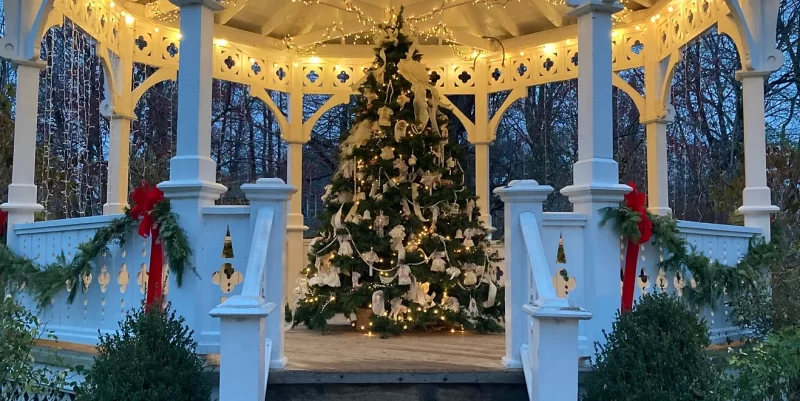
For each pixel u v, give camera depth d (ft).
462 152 17.15
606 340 10.66
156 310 9.91
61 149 29.66
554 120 46.98
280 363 10.77
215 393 10.57
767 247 15.05
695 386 9.43
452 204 16.35
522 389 10.69
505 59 22.77
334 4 20.35
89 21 17.43
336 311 15.47
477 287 15.85
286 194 11.16
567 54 21.27
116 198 19.30
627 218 11.49
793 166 23.73
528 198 11.27
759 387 10.95
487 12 21.59
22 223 14.85
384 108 16.08
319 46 23.11
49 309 13.76
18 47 14.88
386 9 19.75
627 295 11.68
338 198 16.37
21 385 11.17
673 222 12.26
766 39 15.39
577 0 12.01
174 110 44.50
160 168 38.01
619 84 20.77
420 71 16.57
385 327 14.83
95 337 12.59
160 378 9.25
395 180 15.80
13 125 21.61
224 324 9.06
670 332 9.81
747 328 13.98
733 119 40.73
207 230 11.21
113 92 19.17
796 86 40.68
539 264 10.16
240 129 52.11
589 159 11.82
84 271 12.14
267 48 22.58
